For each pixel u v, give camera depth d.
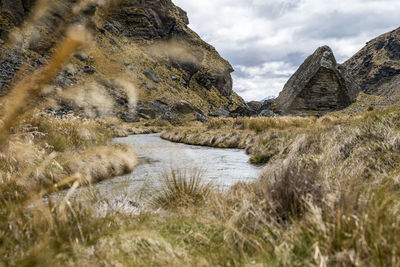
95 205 3.49
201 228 2.89
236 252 2.21
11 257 1.91
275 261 1.96
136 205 4.05
